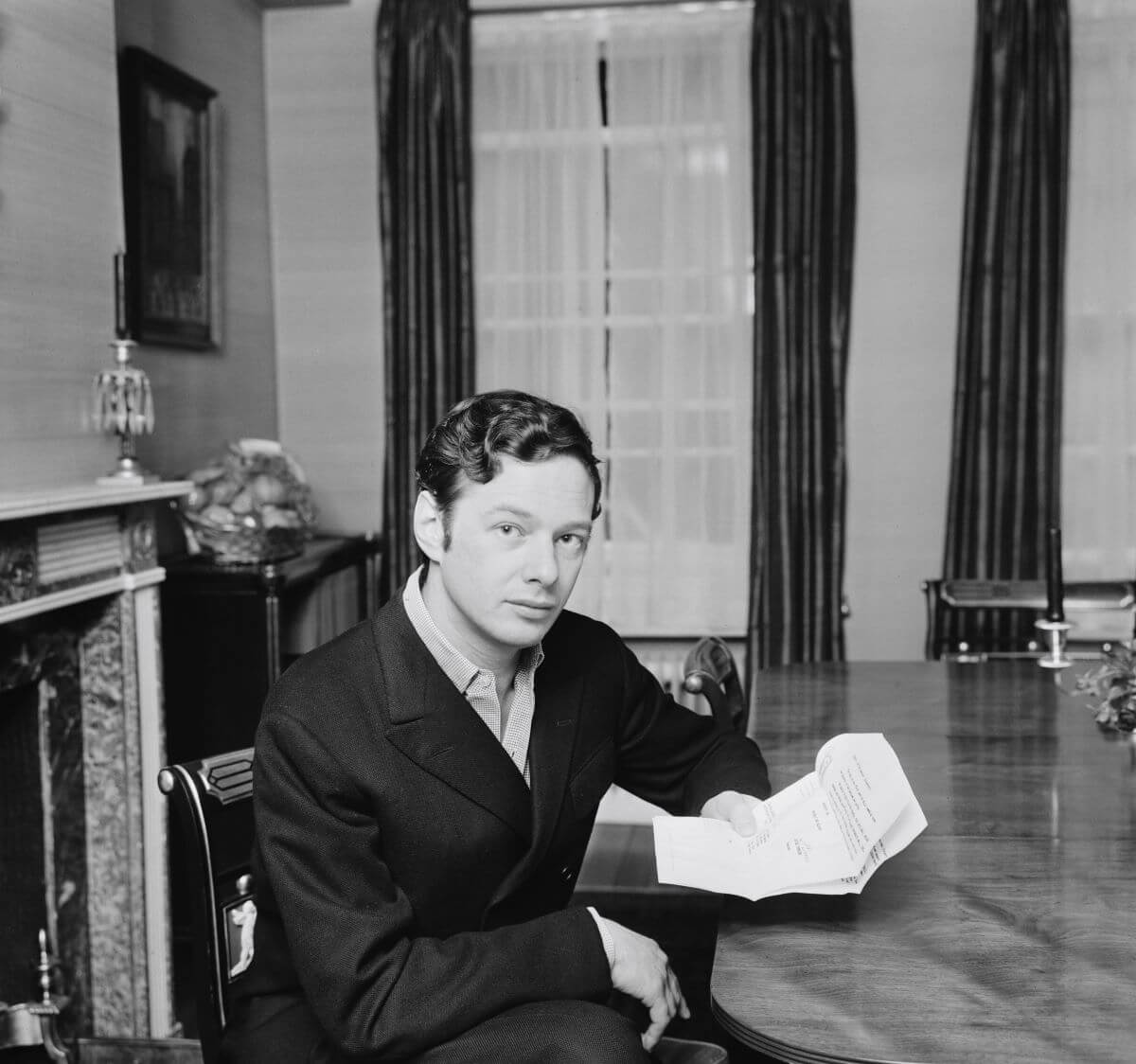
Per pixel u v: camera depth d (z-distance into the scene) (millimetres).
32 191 2613
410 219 4535
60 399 2734
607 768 1640
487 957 1334
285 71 4789
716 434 4562
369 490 4883
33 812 2793
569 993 1360
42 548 2568
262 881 1514
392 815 1412
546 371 4609
